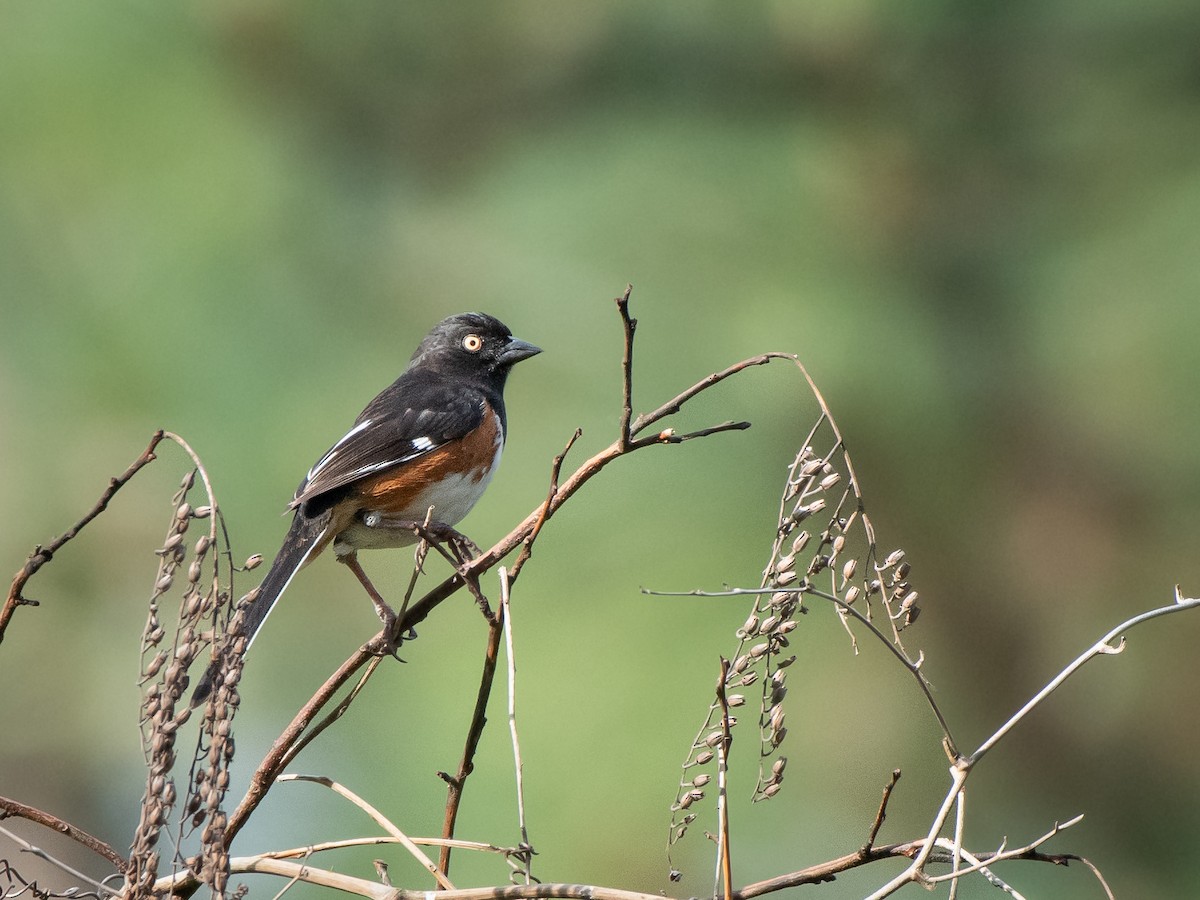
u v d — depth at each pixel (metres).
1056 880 10.89
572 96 11.92
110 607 12.47
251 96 10.74
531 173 10.95
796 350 9.88
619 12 11.66
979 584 11.17
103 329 9.59
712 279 10.34
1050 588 11.19
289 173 10.40
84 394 9.73
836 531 4.64
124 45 9.98
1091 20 11.46
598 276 10.35
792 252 10.52
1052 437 11.00
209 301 9.70
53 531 10.83
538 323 10.26
